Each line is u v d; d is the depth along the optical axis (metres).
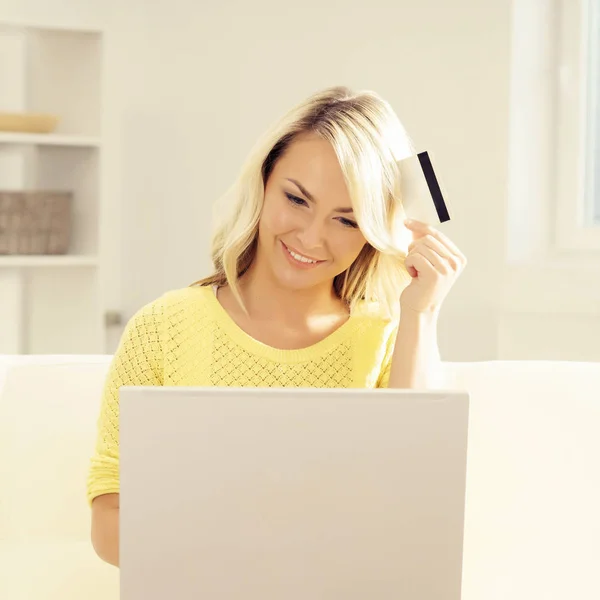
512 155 3.31
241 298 1.70
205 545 1.00
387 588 1.02
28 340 4.31
